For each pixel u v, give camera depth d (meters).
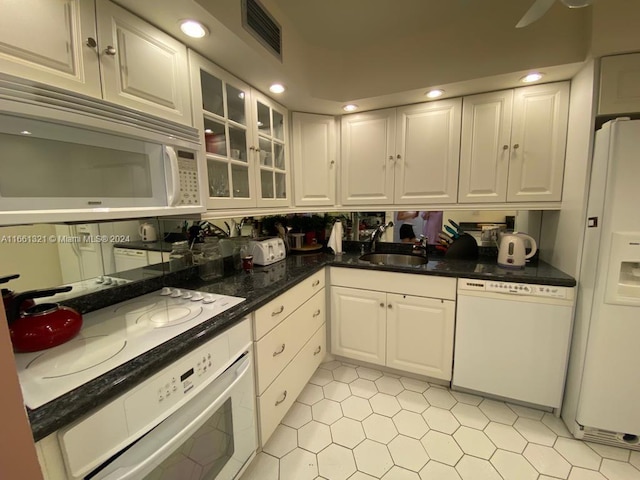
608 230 1.34
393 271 1.95
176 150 1.12
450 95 1.87
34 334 0.83
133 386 0.76
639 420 1.41
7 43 0.70
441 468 1.39
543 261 1.99
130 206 0.95
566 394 1.64
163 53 1.14
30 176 0.72
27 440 0.49
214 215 1.45
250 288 1.47
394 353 2.04
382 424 1.67
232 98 1.59
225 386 1.08
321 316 2.11
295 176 2.17
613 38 1.33
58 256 1.09
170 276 1.53
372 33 1.74
